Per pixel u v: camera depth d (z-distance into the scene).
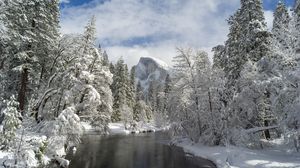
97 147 30.47
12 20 23.17
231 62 29.92
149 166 19.91
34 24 25.73
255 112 25.34
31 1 24.86
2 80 25.48
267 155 19.23
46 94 25.02
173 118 31.48
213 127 26.86
